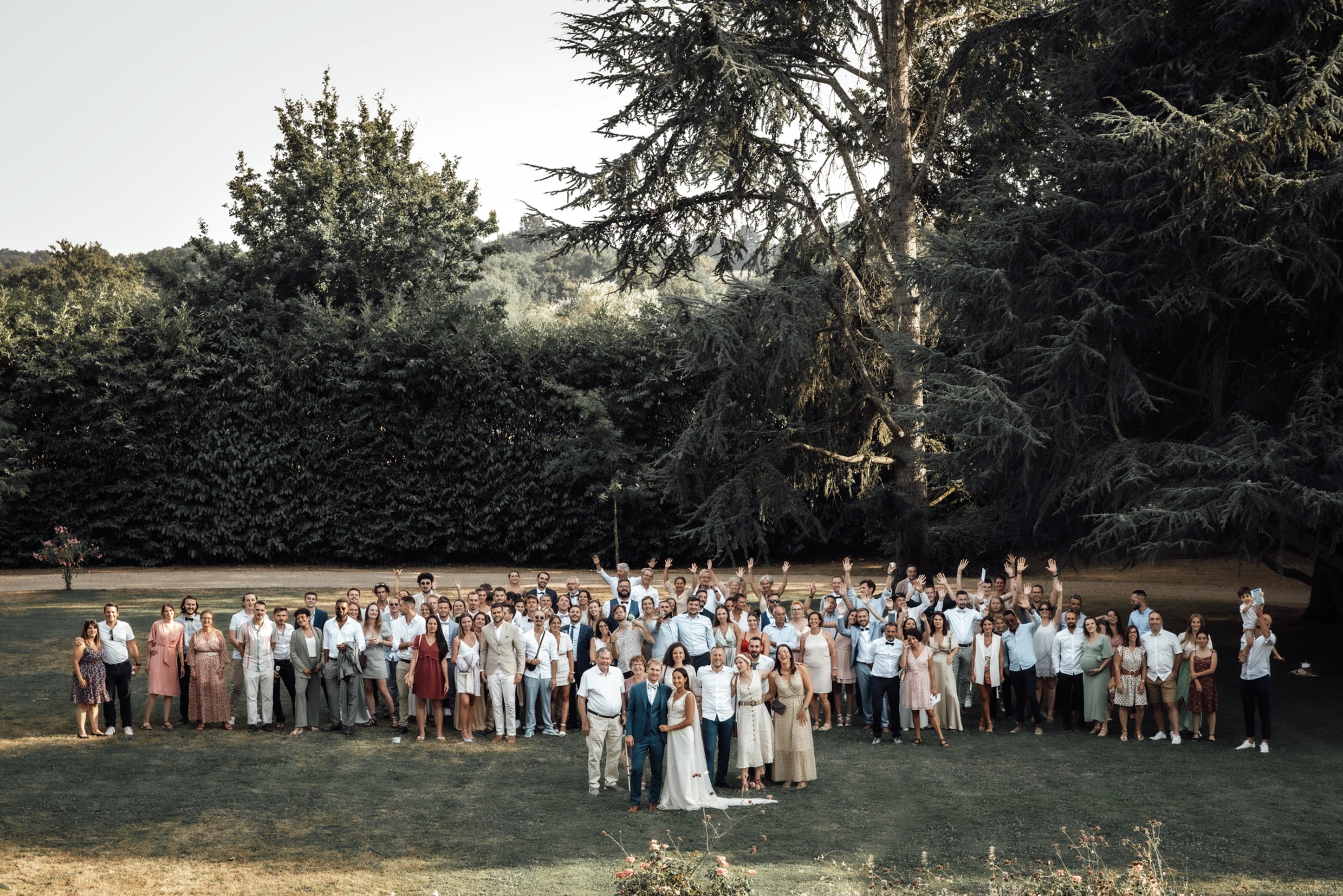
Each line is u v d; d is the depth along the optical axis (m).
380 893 8.59
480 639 13.93
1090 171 16.09
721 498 21.22
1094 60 17.55
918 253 20.09
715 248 23.84
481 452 29.89
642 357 29.83
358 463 29.97
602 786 11.72
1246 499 13.41
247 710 14.61
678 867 7.21
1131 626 13.79
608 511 29.47
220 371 29.81
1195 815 10.64
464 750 13.19
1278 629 19.91
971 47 21.20
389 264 39.28
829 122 23.36
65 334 29.33
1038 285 16.05
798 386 23.02
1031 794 11.40
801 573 28.31
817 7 21.98
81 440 29.30
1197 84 16.11
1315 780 11.80
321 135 43.06
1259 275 14.38
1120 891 7.36
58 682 16.11
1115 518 13.94
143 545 29.70
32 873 8.87
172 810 10.66
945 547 25.38
